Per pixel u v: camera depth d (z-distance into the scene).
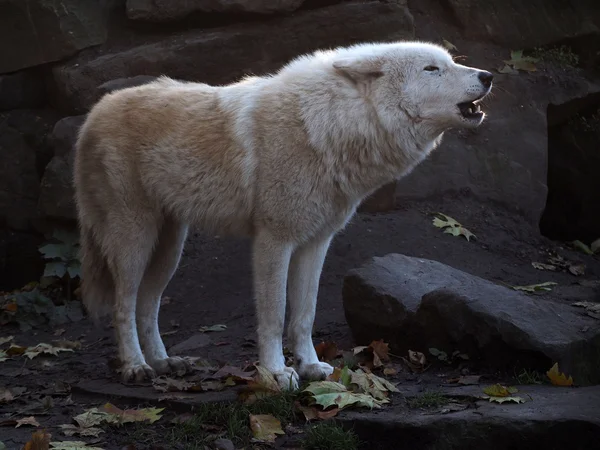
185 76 15.23
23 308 13.10
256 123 8.79
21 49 15.39
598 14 18.14
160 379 9.12
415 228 14.52
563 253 15.16
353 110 8.60
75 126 14.40
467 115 8.69
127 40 15.79
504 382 8.62
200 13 15.65
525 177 16.16
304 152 8.55
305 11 15.52
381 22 15.26
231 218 9.09
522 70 17.38
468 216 15.33
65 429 7.75
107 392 8.79
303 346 9.02
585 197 18.12
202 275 13.52
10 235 15.05
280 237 8.67
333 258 13.56
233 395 8.36
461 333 9.20
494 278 13.34
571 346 8.62
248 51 15.32
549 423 7.02
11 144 15.38
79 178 10.02
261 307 8.67
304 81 8.79
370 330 10.21
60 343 11.66
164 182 9.32
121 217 9.52
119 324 9.53
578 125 18.17
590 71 18.11
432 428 7.30
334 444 7.20
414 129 8.75
